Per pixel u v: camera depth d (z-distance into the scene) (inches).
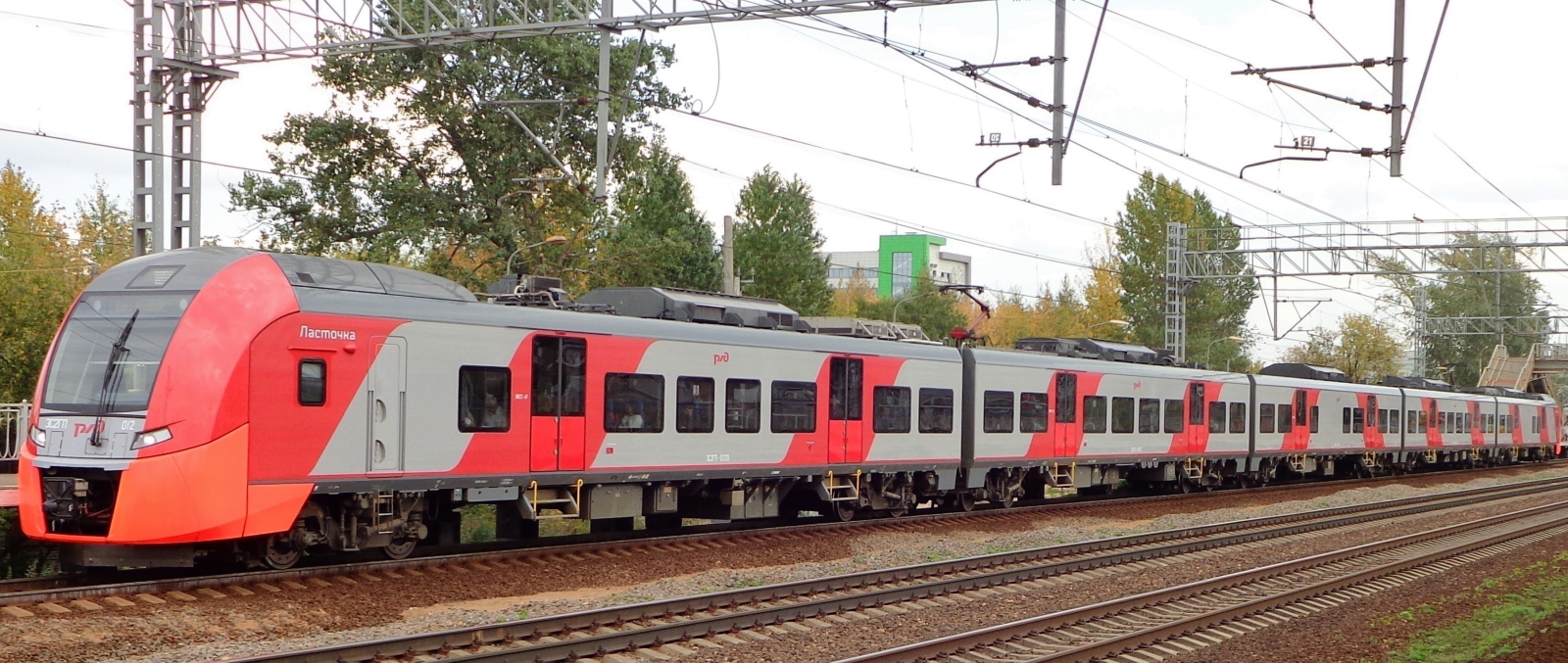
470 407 625.9
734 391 772.0
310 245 1315.2
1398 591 661.3
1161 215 2459.4
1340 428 1556.3
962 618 536.4
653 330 724.0
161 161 780.6
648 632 461.1
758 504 817.5
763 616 506.9
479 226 1339.8
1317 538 921.5
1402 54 723.4
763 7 679.1
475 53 1245.1
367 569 573.3
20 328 1320.1
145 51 786.2
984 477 992.9
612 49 1321.4
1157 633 501.0
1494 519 1070.4
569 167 1384.1
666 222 1752.0
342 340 569.0
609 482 696.4
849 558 725.9
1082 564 698.2
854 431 857.5
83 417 526.6
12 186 1674.5
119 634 437.4
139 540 512.1
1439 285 3612.2
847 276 4549.7
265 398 538.6
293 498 548.4
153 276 552.4
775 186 2057.1
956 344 1045.2
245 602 497.0
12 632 426.6
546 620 459.5
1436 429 1860.2
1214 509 1130.0
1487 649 498.6
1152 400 1190.9
